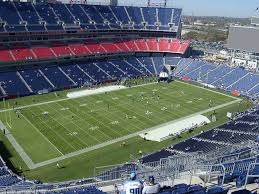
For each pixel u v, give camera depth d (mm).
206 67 110625
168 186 23875
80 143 60062
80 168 51594
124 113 75438
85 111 75438
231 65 110562
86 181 38844
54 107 77188
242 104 86375
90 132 64625
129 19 125062
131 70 109312
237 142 47656
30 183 41844
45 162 53219
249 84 97125
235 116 74312
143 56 121312
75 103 80438
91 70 102438
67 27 106812
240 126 59156
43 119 69875
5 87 83625
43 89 87500
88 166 52219
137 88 95812
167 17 129750
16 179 44375
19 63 93000
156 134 64938
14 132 63281
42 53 98375
